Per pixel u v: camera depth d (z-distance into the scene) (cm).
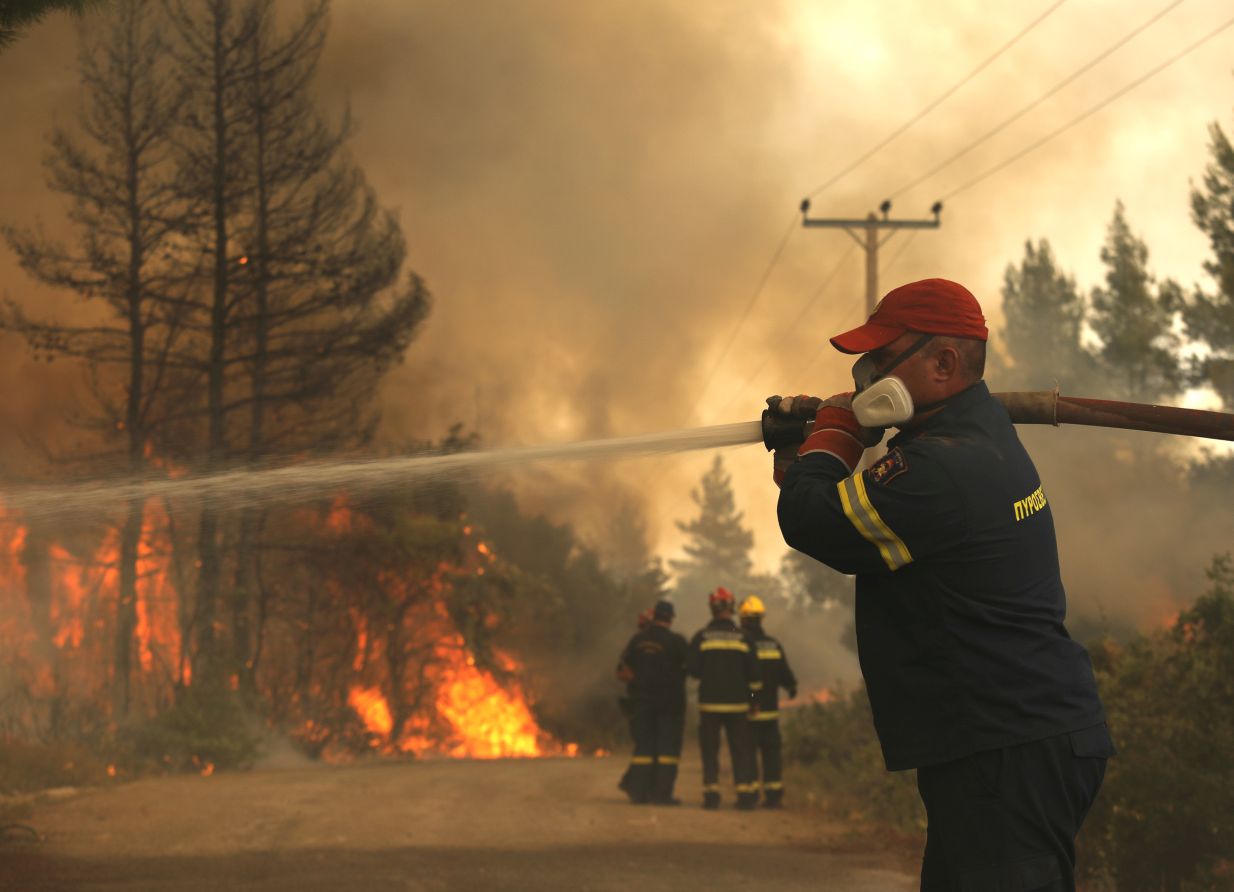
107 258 1997
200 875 638
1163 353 2130
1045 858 229
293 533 2164
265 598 2095
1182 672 597
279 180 2080
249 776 1400
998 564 235
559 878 646
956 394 251
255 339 2127
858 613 249
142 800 1008
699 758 1817
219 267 2053
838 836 835
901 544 235
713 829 873
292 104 2072
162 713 1667
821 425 255
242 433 2147
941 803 236
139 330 2008
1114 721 586
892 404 242
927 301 250
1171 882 548
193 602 2003
